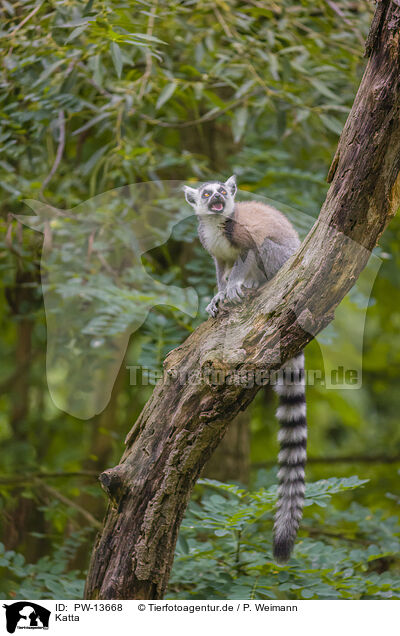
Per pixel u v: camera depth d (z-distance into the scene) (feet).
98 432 35.06
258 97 28.09
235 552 20.38
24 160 28.48
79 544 24.88
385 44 13.42
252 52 26.17
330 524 26.08
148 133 28.37
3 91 23.95
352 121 14.08
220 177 28.17
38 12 23.80
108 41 21.27
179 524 16.46
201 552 20.27
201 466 16.14
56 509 26.84
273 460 36.78
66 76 23.41
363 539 24.90
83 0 22.45
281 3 25.77
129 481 16.17
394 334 42.01
